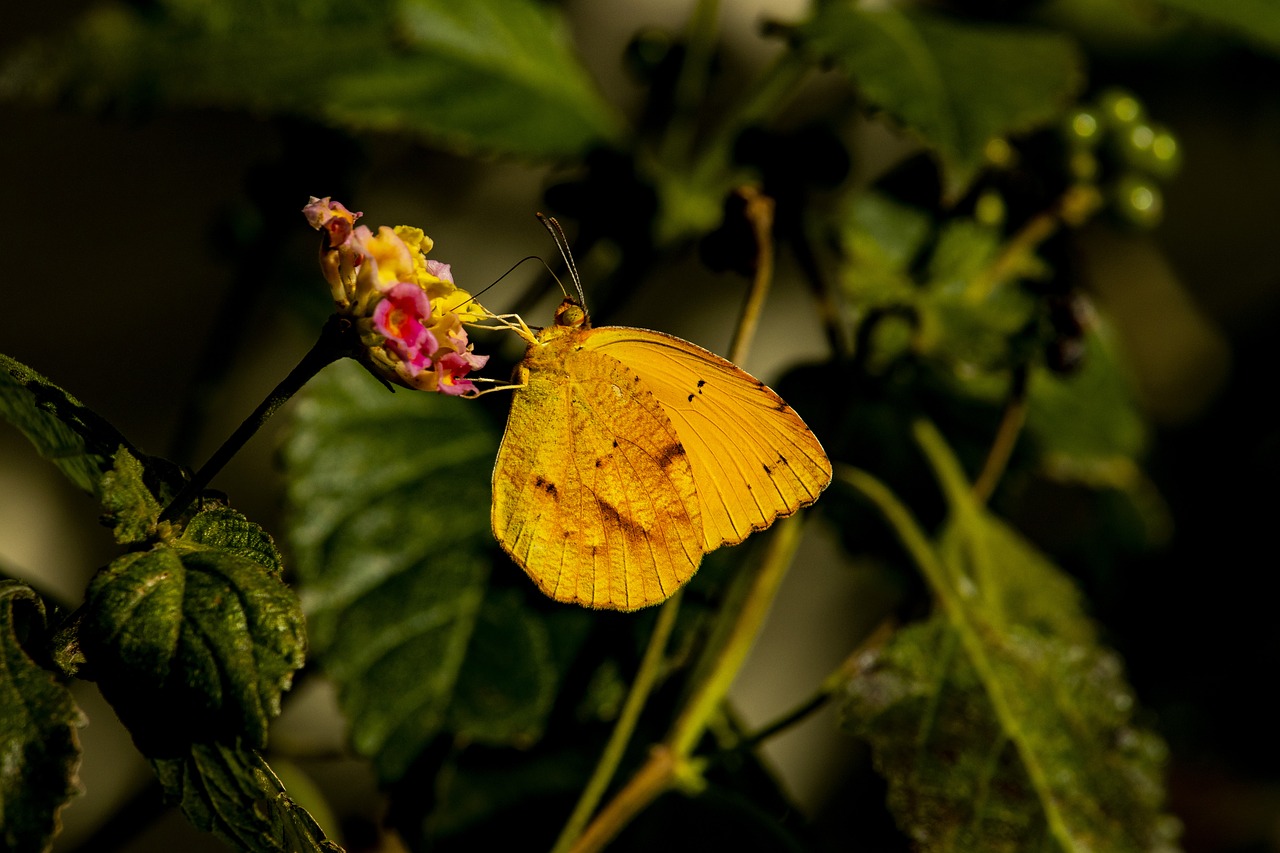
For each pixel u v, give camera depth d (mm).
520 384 263
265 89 286
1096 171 294
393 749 271
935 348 284
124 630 235
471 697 273
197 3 290
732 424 269
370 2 293
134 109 285
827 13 286
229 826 237
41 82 286
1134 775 277
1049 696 279
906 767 274
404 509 279
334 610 274
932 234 292
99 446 241
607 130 297
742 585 281
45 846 230
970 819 272
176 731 234
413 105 288
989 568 291
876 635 289
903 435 301
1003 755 275
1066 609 292
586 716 275
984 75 279
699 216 297
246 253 295
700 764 276
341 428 280
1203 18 291
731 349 273
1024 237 288
